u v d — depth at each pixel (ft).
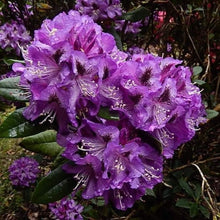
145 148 1.66
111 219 3.34
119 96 1.64
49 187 1.80
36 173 3.86
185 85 1.76
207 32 3.40
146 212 3.36
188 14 3.42
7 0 3.90
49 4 4.00
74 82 1.57
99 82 1.56
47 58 1.58
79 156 1.65
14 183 3.85
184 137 1.79
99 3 2.94
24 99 1.76
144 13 3.08
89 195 1.70
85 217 3.45
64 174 1.82
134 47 3.84
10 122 1.71
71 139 1.64
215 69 3.67
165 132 1.75
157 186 3.25
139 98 1.63
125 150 1.58
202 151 3.47
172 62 1.75
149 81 1.65
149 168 1.73
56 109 1.67
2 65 4.11
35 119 1.74
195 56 3.50
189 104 1.75
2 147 4.83
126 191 1.74
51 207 3.51
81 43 1.59
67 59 1.53
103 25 3.11
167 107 1.68
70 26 1.51
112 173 1.62
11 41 3.75
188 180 3.39
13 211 4.01
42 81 1.60
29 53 1.59
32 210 4.02
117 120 1.63
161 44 3.76
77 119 1.67
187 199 3.02
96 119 1.66
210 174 3.51
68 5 3.76
